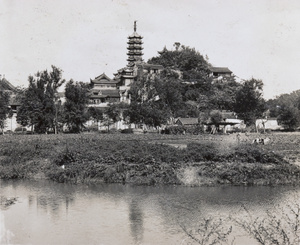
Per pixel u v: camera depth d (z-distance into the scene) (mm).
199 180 31453
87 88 95438
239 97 121812
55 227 21359
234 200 26609
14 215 23531
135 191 29703
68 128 94125
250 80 121250
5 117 92500
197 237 19484
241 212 23641
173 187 30891
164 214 23594
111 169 33125
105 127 106875
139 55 153500
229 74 149000
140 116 92438
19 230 20766
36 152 40250
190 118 101250
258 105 121062
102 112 103688
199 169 32125
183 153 34250
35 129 89438
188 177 31562
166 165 32750
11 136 71062
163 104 101625
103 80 138625
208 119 94188
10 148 41844
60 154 36594
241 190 29656
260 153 34219
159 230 20719
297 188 30281
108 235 20062
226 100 126750
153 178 31859
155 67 138750
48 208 25203
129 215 23500
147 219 22641
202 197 27578
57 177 33969
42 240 19344
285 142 53562
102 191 29828
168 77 134500
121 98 124875
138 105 93438
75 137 63875
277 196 27641
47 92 88750
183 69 149375
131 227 21250
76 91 91188
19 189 30844
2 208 25203
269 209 24203
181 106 108125
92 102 121562
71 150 36594
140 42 153000
